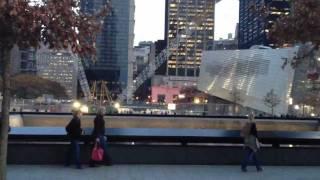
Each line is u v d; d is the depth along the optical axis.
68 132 14.84
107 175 13.73
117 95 159.38
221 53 154.88
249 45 163.88
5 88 7.82
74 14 7.44
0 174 7.79
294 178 13.80
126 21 161.75
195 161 16.06
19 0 6.77
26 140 15.52
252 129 14.80
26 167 14.89
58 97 117.81
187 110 90.50
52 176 13.42
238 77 144.12
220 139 16.06
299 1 9.62
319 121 28.08
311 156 16.45
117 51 158.75
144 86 190.50
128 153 15.86
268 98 126.25
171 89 168.75
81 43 7.56
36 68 117.94
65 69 130.62
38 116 26.69
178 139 15.98
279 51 126.38
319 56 12.61
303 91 110.31
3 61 7.73
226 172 14.66
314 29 9.64
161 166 15.57
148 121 27.08
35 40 7.32
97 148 14.92
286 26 9.85
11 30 7.21
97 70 157.00
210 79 157.50
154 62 196.75
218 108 88.81
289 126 27.92
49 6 7.05
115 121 26.91
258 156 16.27
